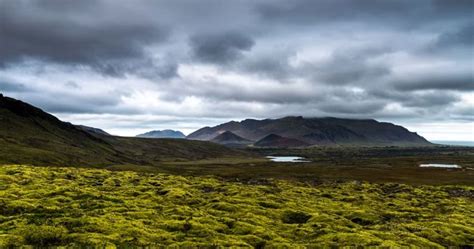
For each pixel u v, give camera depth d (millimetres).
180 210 51438
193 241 37031
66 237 34625
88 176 93625
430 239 44250
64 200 54406
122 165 180250
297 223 51250
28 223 38781
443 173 156000
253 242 38562
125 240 34969
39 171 93438
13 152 149125
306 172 165500
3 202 50031
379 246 37344
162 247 34156
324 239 40469
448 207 71000
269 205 61656
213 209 55750
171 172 159125
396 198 84625
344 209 62219
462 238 45344
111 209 49344
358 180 133625
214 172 166500
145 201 58406
